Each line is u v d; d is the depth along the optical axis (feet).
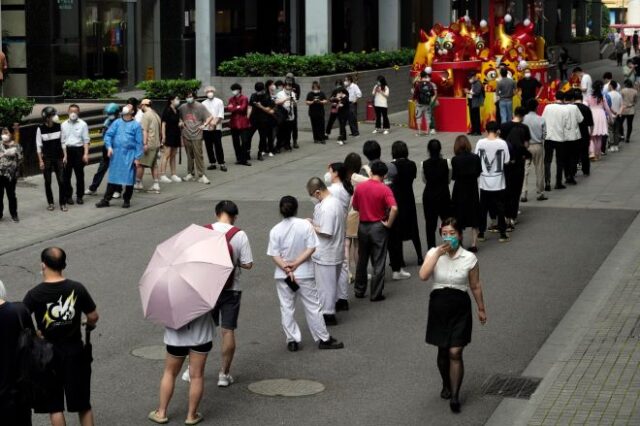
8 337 40.86
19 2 139.13
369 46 221.66
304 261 57.82
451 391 49.62
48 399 43.45
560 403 48.19
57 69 141.49
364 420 48.55
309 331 62.80
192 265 47.50
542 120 97.14
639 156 125.70
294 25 197.57
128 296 69.77
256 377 54.60
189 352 48.16
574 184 107.24
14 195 92.58
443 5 210.79
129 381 53.72
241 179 114.62
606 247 81.30
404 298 69.10
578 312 64.85
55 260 43.98
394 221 71.26
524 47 161.17
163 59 166.40
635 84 198.49
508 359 56.80
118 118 100.89
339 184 67.46
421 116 148.97
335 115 142.72
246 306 67.56
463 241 84.17
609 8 432.66
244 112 122.52
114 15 159.12
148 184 111.04
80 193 100.42
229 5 182.19
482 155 83.05
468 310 49.44
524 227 88.69
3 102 108.06
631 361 53.83
